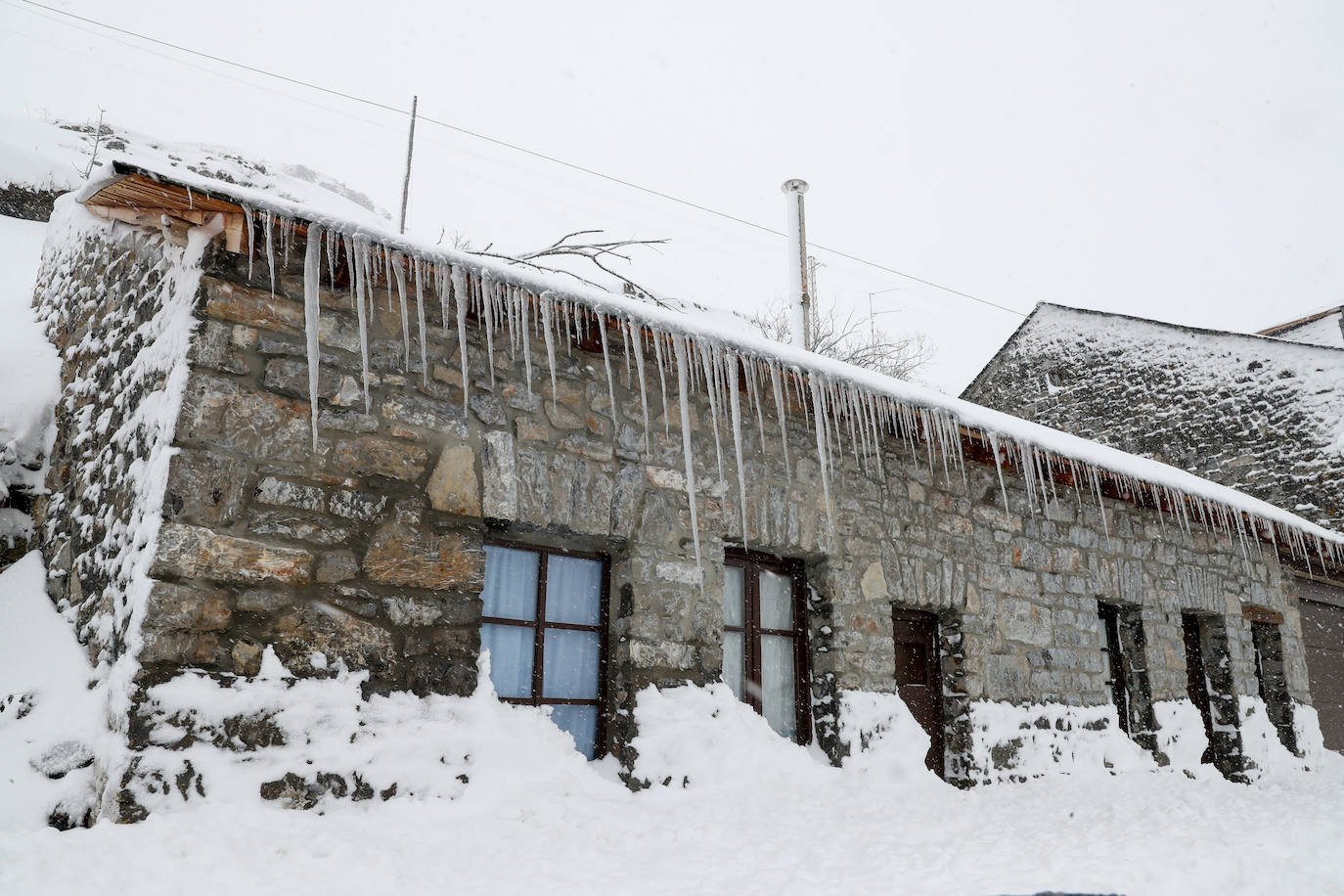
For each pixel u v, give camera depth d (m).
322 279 3.32
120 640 2.90
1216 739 6.86
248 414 3.05
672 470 4.12
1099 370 11.28
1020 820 4.01
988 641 5.22
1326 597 8.70
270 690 2.88
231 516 2.94
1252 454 9.82
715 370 4.09
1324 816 4.25
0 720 3.08
